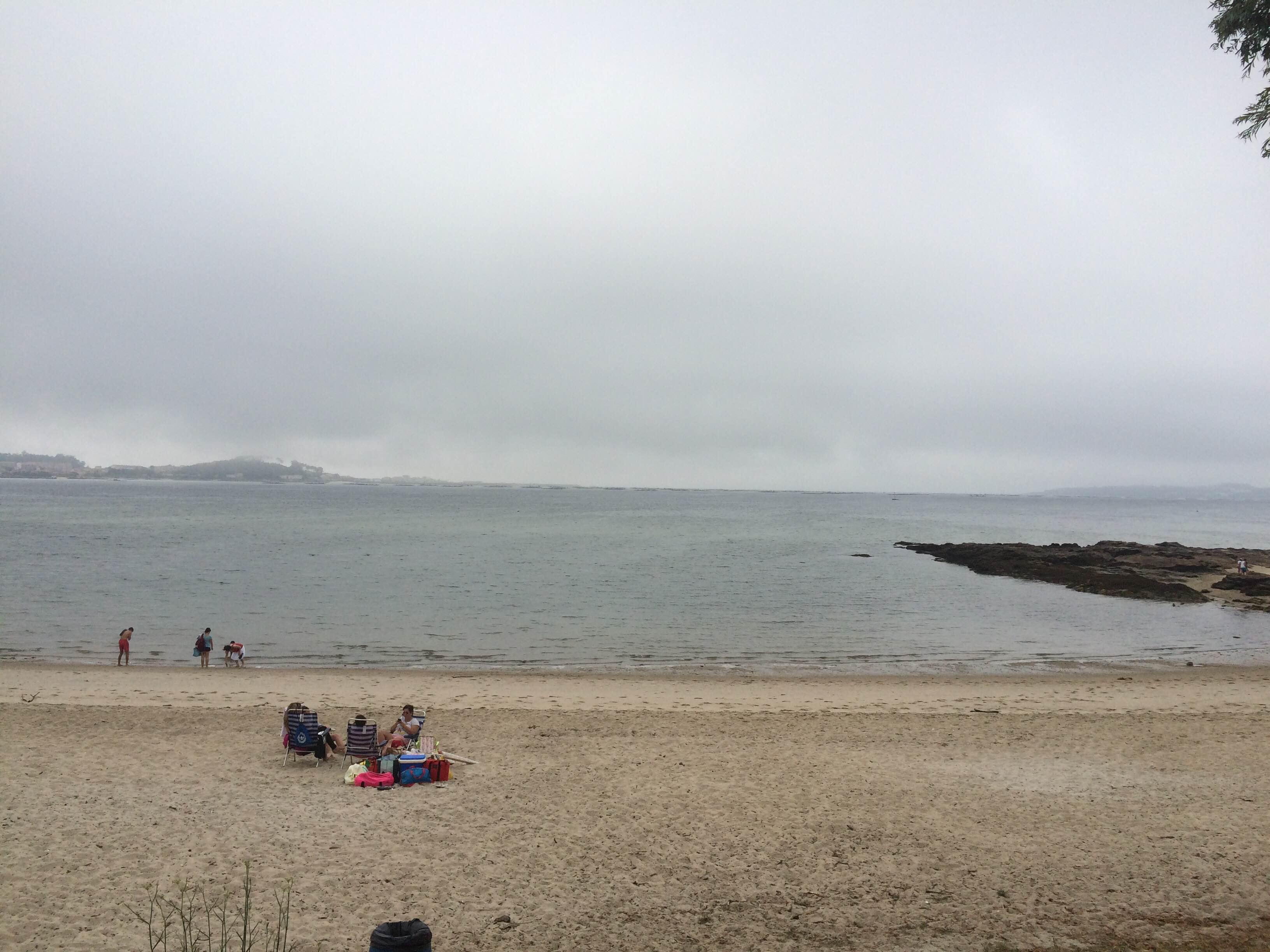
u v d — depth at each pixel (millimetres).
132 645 30531
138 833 11727
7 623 34469
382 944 7223
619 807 13438
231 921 9266
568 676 26047
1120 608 45219
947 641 34438
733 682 25219
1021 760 16484
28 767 14500
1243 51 9852
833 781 15000
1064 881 10867
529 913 9742
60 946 8562
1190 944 9172
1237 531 143125
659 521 148500
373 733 15016
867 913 9914
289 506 182250
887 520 165250
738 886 10609
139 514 134875
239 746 16344
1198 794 14461
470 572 58906
